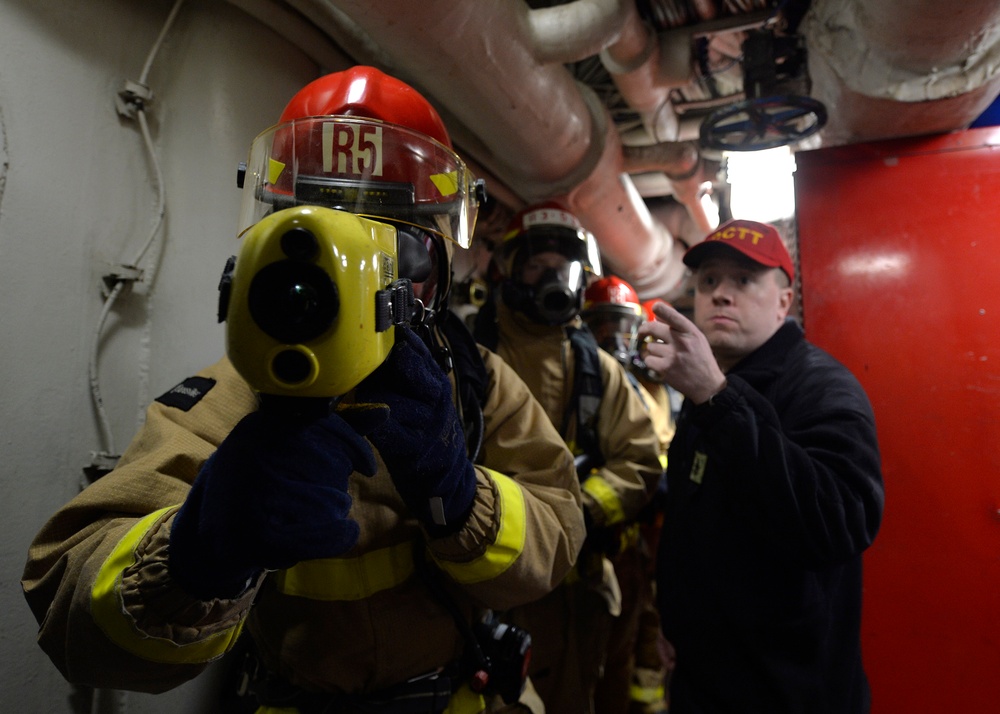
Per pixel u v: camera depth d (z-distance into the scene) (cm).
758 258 114
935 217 144
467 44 123
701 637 100
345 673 73
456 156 78
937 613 131
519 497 76
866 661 135
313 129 69
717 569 100
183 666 58
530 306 162
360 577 74
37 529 88
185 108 116
